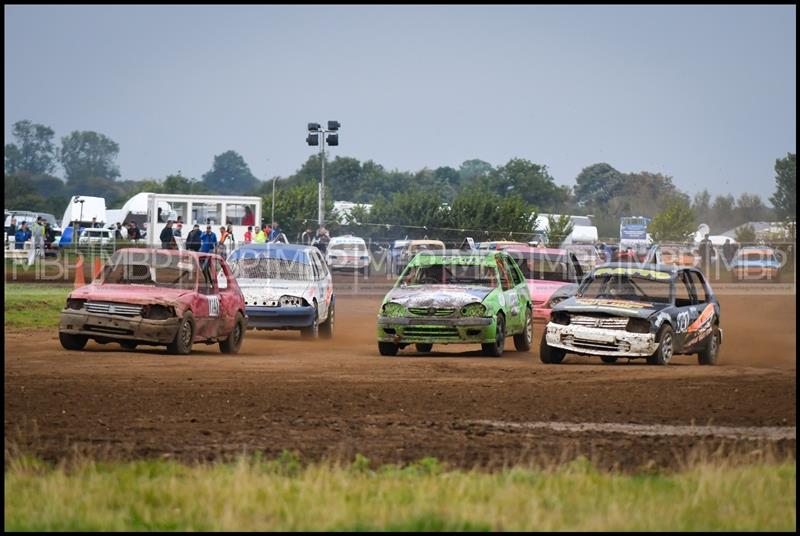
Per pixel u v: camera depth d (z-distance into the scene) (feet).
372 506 75.15
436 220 647.15
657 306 177.68
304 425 114.11
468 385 147.13
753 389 145.18
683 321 179.22
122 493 79.05
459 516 72.64
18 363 161.07
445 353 197.16
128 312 174.29
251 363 169.58
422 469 89.71
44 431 108.06
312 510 74.49
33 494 79.20
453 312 184.24
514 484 81.41
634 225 572.92
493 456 98.89
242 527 70.49
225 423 114.42
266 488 79.15
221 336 188.85
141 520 72.13
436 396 136.26
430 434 110.11
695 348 183.93
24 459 89.30
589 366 172.65
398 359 181.78
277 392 137.18
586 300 180.96
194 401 128.36
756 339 241.14
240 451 99.71
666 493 81.41
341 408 125.70
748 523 73.26
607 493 80.33
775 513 76.18
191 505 75.82
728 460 92.68
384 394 137.28
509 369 166.91
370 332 252.01
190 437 106.32
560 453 100.89
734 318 298.35
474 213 647.56
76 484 81.66
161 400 128.57
